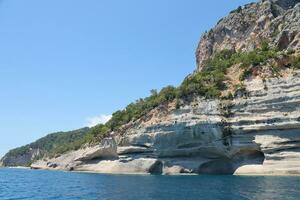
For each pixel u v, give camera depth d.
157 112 105.56
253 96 88.44
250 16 152.38
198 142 91.19
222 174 86.75
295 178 66.19
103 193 51.25
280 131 80.19
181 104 99.75
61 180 80.88
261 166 80.44
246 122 85.19
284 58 93.69
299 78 84.94
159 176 84.12
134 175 90.31
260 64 96.38
